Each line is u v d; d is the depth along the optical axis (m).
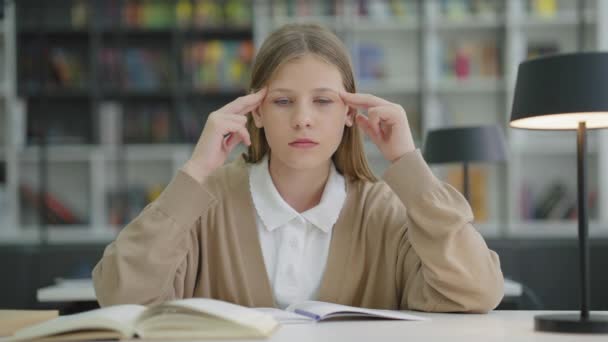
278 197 1.47
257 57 1.44
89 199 4.84
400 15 4.78
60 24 4.86
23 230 4.59
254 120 1.47
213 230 1.48
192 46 4.76
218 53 4.73
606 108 1.09
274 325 1.04
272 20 4.74
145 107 4.87
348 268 1.47
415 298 1.40
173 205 1.33
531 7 4.77
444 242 1.31
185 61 4.73
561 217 4.61
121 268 1.30
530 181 4.79
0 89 4.62
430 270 1.33
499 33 4.83
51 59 4.74
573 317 1.07
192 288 1.48
